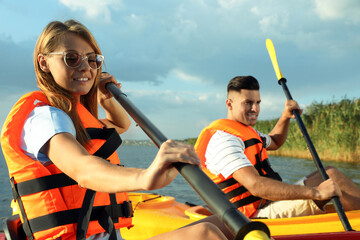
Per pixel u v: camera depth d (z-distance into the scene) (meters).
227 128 2.26
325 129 9.74
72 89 1.20
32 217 1.09
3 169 9.22
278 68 2.93
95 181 0.88
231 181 2.13
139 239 2.44
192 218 2.32
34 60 1.22
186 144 0.82
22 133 1.10
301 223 1.93
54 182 1.09
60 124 1.03
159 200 2.88
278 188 1.94
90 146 1.21
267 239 0.68
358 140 8.91
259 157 2.30
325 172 2.14
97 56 1.26
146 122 1.06
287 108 2.69
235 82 2.41
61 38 1.18
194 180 0.76
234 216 0.69
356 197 2.12
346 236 1.61
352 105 9.50
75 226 1.10
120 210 1.26
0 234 2.16
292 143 11.16
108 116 1.76
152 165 0.79
